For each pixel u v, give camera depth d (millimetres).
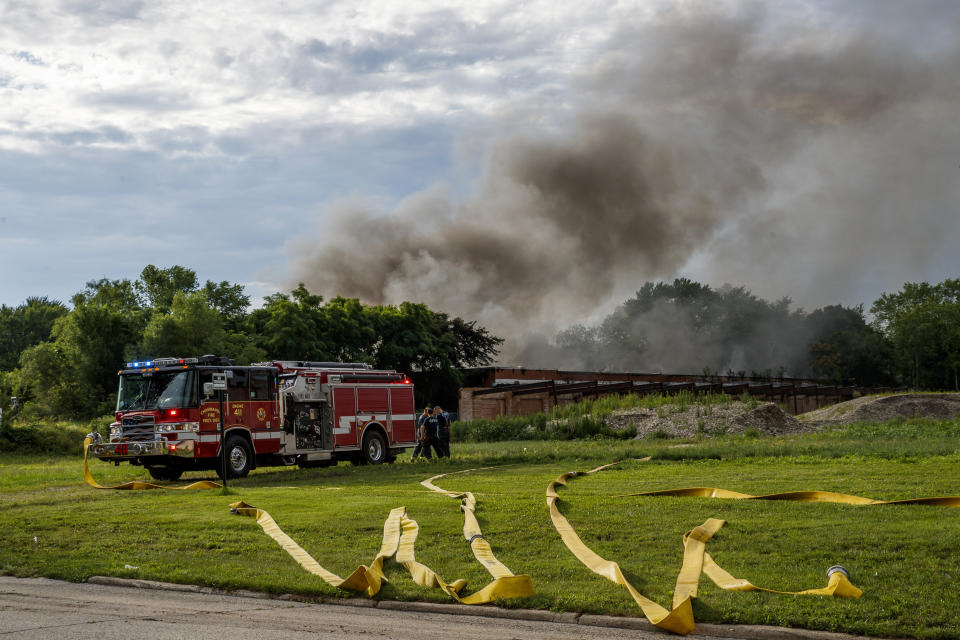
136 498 15812
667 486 14688
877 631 6340
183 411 20078
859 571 7914
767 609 6914
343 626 6934
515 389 54156
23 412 42906
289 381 23047
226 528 11586
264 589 8445
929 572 7781
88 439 20375
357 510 12523
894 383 113625
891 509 11141
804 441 27047
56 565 9766
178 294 52469
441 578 8477
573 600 7449
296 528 11258
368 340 63375
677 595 7434
